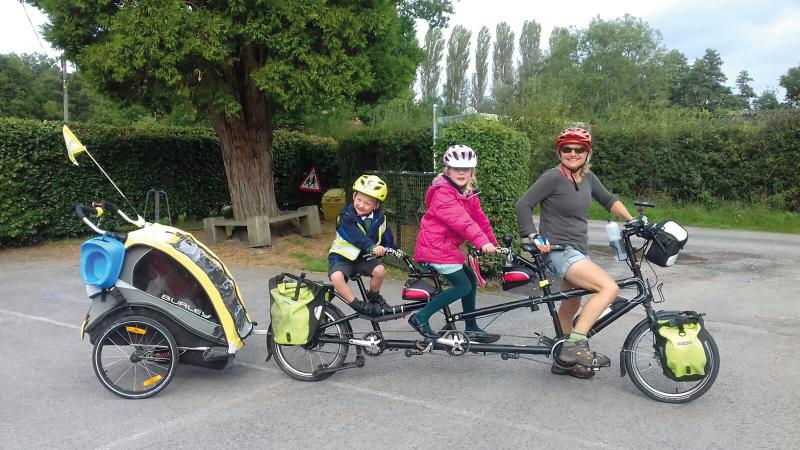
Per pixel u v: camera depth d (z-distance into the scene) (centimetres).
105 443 352
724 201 1561
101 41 850
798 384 438
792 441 350
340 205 1352
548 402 407
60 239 1088
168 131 1264
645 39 5109
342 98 847
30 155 1018
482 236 407
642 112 1911
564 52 5372
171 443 352
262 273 836
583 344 404
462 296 432
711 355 394
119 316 418
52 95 4094
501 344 433
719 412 390
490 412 392
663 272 874
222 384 444
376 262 461
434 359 496
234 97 877
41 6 853
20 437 359
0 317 622
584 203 427
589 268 405
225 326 428
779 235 1277
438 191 422
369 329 575
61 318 620
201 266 437
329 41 823
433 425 374
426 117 1570
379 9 877
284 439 357
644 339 422
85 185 1100
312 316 430
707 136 1576
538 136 1895
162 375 427
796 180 1473
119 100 902
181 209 1270
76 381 450
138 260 417
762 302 687
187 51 764
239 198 1049
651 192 1652
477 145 736
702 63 6003
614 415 386
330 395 423
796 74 3966
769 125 1505
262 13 801
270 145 1076
